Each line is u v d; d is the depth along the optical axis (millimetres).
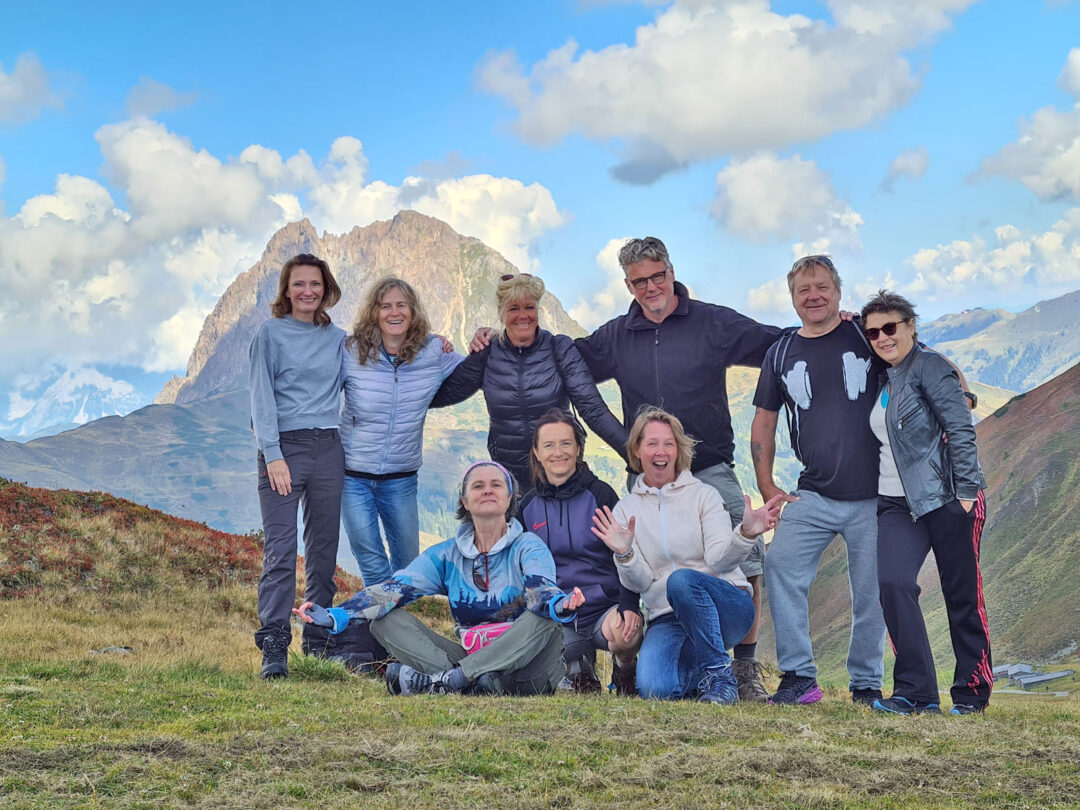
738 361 8391
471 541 7062
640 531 7254
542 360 8953
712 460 8531
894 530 6840
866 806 3684
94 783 3680
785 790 3859
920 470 6664
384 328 8742
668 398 8484
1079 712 6477
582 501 7598
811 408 7270
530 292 8719
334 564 8477
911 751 4613
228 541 19141
